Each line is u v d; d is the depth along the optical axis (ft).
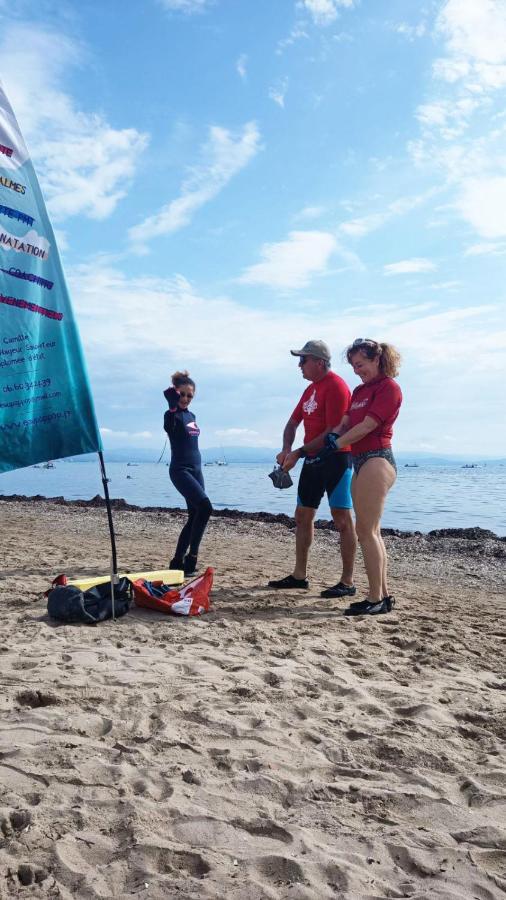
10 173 15.96
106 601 18.78
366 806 8.96
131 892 6.97
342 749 10.56
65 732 10.82
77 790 8.96
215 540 41.68
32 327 16.46
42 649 15.56
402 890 7.18
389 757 10.46
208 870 7.40
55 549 33.65
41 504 64.80
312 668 14.60
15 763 9.64
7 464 16.20
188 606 19.51
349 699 12.86
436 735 11.24
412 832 8.34
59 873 7.22
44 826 8.05
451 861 7.72
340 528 22.97
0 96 15.79
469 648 16.93
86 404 17.40
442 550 38.81
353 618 19.67
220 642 16.65
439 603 23.62
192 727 11.17
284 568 30.35
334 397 22.58
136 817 8.29
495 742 11.09
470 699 13.03
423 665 15.33
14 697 12.24
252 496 99.19
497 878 7.40
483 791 9.32
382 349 19.81
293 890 7.07
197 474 26.00
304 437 23.90
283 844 7.99
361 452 20.18
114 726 11.07
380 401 19.49
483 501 91.25
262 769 9.84
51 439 16.96
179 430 25.50
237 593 23.00
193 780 9.37
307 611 20.48
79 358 17.25
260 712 11.89
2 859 7.41
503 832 8.34
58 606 18.11
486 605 23.67
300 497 23.85
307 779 9.68
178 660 14.88
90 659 14.83
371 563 20.44
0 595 21.25
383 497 20.15
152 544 38.47
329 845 8.00
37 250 16.48
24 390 16.37
